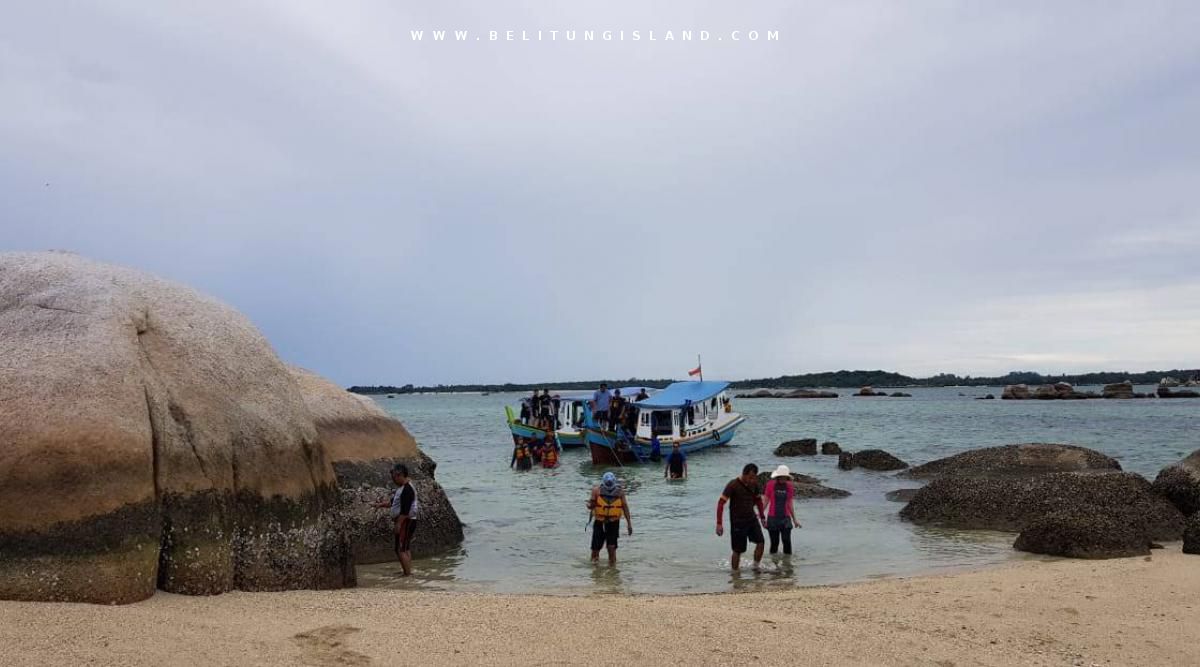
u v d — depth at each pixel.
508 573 11.62
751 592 10.15
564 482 24.86
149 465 6.97
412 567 12.08
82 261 8.57
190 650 5.38
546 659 5.71
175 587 7.08
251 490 8.13
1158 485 15.37
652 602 7.93
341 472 12.71
